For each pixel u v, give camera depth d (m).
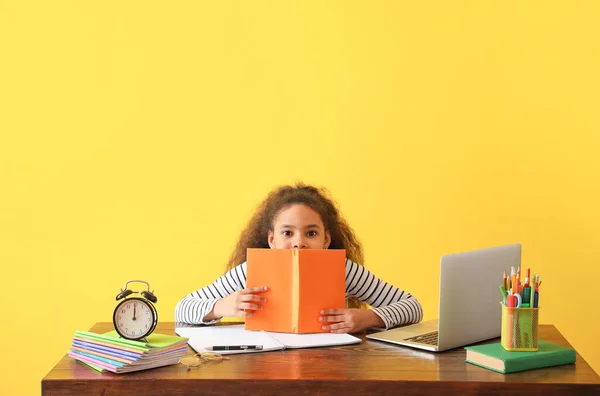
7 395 3.14
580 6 3.04
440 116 3.08
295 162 3.12
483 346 1.72
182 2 3.12
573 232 3.06
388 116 3.10
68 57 3.13
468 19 3.07
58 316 3.14
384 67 3.10
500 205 3.08
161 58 3.13
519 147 3.07
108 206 3.14
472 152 3.08
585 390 1.52
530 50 3.06
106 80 3.13
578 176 3.05
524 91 3.06
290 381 1.53
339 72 3.11
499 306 1.95
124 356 1.59
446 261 1.78
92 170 3.14
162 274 3.14
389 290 2.28
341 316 1.99
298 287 1.98
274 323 1.99
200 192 3.13
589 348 3.07
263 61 3.12
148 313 1.68
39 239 3.14
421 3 3.09
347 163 3.11
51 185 3.14
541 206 3.07
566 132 3.05
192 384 1.54
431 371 1.61
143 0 3.12
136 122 3.13
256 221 2.50
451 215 3.09
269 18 3.11
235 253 2.52
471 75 3.08
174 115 3.13
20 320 3.14
